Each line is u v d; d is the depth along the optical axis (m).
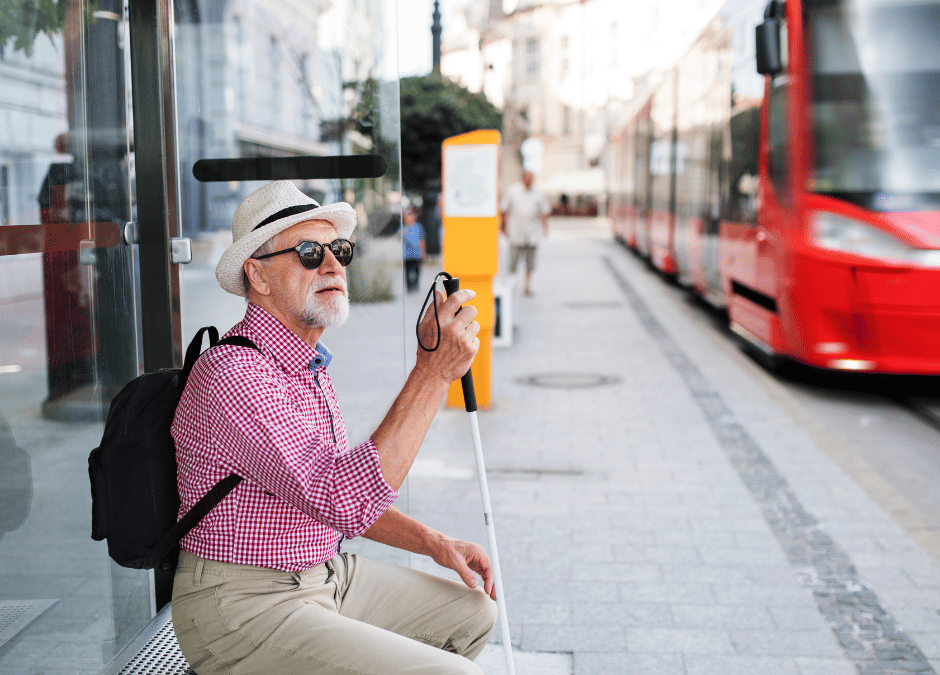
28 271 2.71
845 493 5.36
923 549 4.48
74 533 2.93
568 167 64.88
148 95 3.23
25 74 2.68
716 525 4.84
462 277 7.54
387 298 3.55
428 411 2.11
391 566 2.56
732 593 3.97
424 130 18.14
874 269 7.09
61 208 2.85
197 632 2.19
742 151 9.87
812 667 3.30
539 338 11.52
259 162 3.46
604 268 22.14
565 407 7.68
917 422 7.07
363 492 2.02
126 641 3.13
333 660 2.12
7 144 2.61
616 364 9.65
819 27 7.67
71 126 2.89
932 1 7.54
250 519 2.15
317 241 2.25
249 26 3.39
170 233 3.29
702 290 13.72
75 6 2.90
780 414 7.35
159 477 2.17
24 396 2.70
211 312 3.44
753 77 9.37
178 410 2.18
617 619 3.72
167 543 2.14
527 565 4.32
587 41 62.88
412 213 15.63
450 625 2.48
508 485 5.56
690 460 6.08
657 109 19.05
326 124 3.49
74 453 2.93
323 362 2.32
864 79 7.53
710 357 10.02
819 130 7.56
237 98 3.40
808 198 7.49
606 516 5.00
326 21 3.45
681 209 15.26
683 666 3.33
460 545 2.59
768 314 8.59
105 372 3.09
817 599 3.90
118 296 3.17
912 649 3.44
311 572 2.28
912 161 7.38
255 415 2.06
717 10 11.84
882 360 7.18
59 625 2.86
